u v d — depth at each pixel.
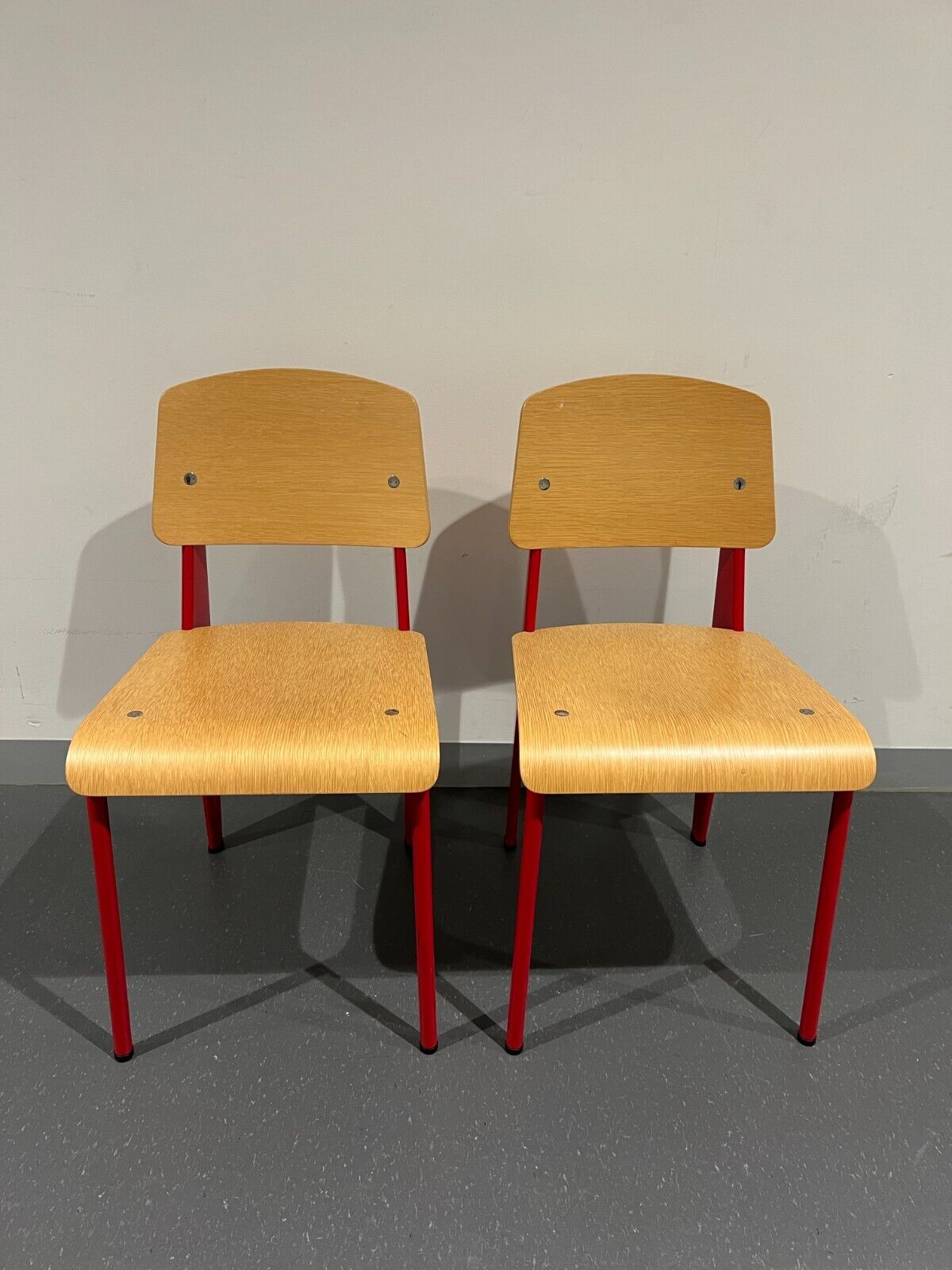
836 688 1.60
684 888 1.34
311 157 1.25
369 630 1.22
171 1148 0.91
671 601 1.53
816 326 1.35
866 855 1.43
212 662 1.08
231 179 1.26
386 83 1.22
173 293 1.31
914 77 1.23
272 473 1.21
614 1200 0.86
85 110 1.22
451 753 1.62
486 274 1.32
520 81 1.22
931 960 1.19
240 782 0.86
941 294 1.34
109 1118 0.94
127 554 1.47
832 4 1.19
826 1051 1.04
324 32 1.19
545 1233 0.83
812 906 1.30
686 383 1.20
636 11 1.19
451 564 1.49
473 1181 0.88
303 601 1.51
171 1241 0.82
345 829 1.49
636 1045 1.04
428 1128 0.93
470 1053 1.03
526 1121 0.94
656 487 1.23
